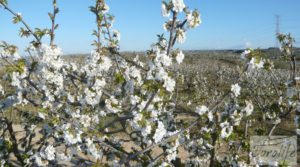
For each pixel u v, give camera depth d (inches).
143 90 167.8
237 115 177.6
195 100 375.9
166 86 142.4
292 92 175.2
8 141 207.6
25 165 202.4
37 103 187.0
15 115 276.5
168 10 146.6
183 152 352.2
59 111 197.3
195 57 2551.7
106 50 173.3
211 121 180.7
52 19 163.8
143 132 155.9
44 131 202.7
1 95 201.2
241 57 162.2
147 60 148.6
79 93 191.2
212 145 190.9
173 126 198.4
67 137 161.9
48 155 184.7
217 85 967.0
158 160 171.6
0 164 202.7
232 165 188.2
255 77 710.5
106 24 177.9
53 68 176.4
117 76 166.7
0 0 155.9
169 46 148.2
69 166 225.9
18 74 162.9
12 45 166.1
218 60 2252.7
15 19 158.7
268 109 206.5
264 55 163.6
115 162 169.6
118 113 186.9
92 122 187.6
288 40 227.6
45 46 160.7
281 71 997.8
